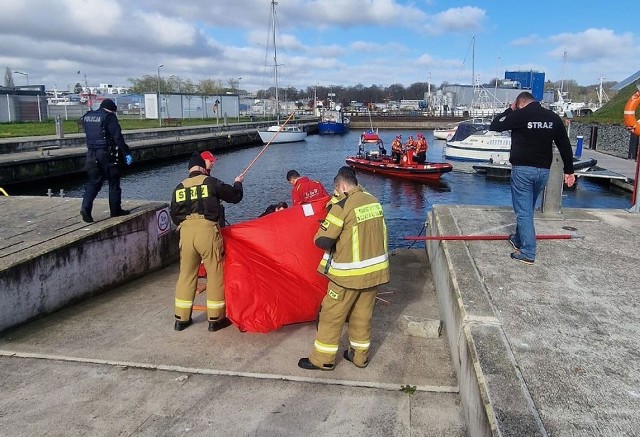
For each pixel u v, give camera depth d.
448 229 6.27
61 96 97.62
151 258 7.15
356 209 3.98
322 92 151.75
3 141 27.72
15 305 4.96
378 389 3.92
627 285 4.59
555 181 6.94
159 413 3.59
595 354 3.40
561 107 60.75
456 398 3.80
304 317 5.01
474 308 4.02
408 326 4.92
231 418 3.53
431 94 116.12
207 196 4.78
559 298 4.30
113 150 6.55
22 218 6.75
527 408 2.79
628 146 28.03
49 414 3.58
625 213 7.25
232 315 4.81
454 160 33.22
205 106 73.06
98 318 5.33
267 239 5.08
